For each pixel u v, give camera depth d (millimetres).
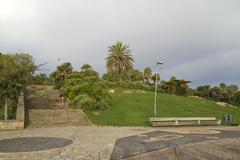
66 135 18156
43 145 13906
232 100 69375
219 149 12820
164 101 44125
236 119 38438
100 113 32625
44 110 30125
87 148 13008
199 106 46281
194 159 10555
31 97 41188
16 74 24609
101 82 39875
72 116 28906
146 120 29672
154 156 11094
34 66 26406
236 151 12344
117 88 55031
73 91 37281
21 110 25141
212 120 29594
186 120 28422
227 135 18938
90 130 21391
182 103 45625
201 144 14312
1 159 10656
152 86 63875
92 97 35750
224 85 76125
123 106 37344
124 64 62500
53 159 10641
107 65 63000
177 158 10703
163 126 26734
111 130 21594
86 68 47469
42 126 24344
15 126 22266
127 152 11977
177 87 61469
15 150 12508
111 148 12992
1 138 16781
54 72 60812
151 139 16281
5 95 24391
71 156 11180
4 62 24562
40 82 57594
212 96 69938
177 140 15867
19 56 25984
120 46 63219
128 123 27656
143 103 40938
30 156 11203
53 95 44375
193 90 70500
